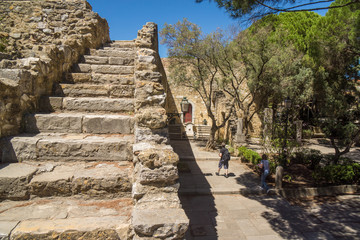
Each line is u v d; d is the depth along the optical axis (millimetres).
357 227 6090
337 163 10758
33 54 4238
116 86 4461
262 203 7613
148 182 2156
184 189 8430
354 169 9062
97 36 7863
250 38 12641
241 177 9938
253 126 19578
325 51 11672
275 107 17375
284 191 8344
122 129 3553
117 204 2443
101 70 5520
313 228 6039
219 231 5840
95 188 2535
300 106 16344
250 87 16547
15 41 7090
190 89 21062
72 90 4367
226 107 16547
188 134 19578
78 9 7793
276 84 14500
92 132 3504
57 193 2486
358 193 8578
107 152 3053
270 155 11789
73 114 3717
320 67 13492
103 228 1951
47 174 2580
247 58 13320
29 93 3584
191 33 12672
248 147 15578
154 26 8789
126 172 2701
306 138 19328
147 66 3848
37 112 3764
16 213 2160
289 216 6715
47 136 3195
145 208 2014
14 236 1831
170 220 1833
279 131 10875
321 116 11906
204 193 8266
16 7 7641
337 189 8578
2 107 2928
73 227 1942
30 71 3754
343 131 10055
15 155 2861
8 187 2373
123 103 4051
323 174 9109
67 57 5156
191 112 21391
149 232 1776
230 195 8250
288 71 14797
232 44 13094
